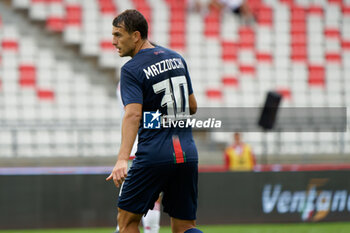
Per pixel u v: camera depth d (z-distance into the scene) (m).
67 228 25.31
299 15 49.00
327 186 27.20
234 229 25.00
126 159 10.74
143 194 11.38
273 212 26.75
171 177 11.50
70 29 44.75
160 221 25.94
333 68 46.62
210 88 43.38
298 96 44.59
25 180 25.12
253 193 26.64
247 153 30.00
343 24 49.09
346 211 27.30
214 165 33.25
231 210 26.47
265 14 48.75
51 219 25.23
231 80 44.44
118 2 46.84
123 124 10.96
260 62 45.81
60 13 45.16
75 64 43.06
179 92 11.62
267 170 26.84
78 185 25.50
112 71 43.59
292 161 32.81
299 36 47.84
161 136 11.35
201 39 46.25
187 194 11.72
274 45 46.91
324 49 47.50
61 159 30.45
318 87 45.38
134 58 11.45
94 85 42.25
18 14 44.50
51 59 42.56
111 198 25.64
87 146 30.30
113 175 10.64
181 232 11.96
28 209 25.09
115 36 11.65
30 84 40.53
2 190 24.94
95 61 43.81
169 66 11.55
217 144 34.84
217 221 26.34
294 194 26.95
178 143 11.42
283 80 45.34
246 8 48.53
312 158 32.88
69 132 33.91
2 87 39.72
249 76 45.06
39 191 25.22
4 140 33.22
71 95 40.66
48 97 40.09
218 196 26.47
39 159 30.36
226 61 45.38
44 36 44.03
